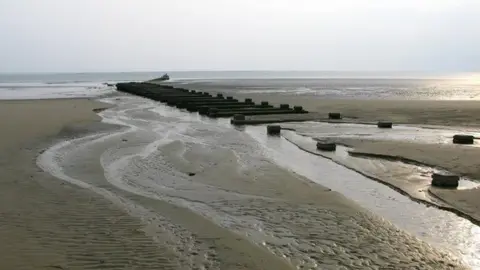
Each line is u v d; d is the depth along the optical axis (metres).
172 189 10.56
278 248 6.95
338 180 11.48
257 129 22.53
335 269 6.20
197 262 6.30
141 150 15.85
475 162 13.23
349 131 21.30
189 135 20.02
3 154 14.34
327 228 7.82
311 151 15.68
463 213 8.60
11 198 9.34
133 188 10.63
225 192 10.23
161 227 7.74
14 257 6.30
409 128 22.30
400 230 7.72
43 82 117.25
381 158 14.30
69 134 19.28
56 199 9.36
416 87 74.31
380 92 57.88
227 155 14.82
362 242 7.19
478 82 103.31
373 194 10.15
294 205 9.17
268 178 11.49
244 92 57.97
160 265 6.17
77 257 6.37
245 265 6.22
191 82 102.00
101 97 50.91
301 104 36.59
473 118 25.86
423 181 11.22
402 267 6.28
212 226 7.81
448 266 6.32
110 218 8.16
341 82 101.50
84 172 12.27
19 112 28.66
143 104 40.06
